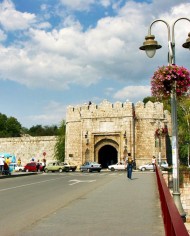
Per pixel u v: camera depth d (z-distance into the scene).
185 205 32.00
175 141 13.17
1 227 10.43
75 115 64.44
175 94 13.52
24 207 14.48
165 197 7.59
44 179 33.00
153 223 10.89
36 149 76.69
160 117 60.81
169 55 13.73
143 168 57.81
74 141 63.97
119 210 13.53
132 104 60.88
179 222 4.76
